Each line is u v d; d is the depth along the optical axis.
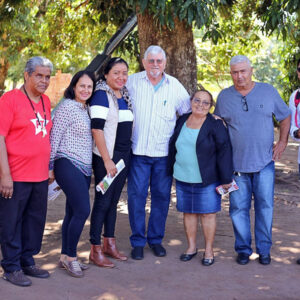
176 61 7.00
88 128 4.43
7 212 4.14
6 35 14.41
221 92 4.88
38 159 4.14
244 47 13.00
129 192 5.07
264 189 4.77
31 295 4.00
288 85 12.88
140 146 4.95
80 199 4.35
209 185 4.80
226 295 4.12
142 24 7.06
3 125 3.99
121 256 4.93
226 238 5.70
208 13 5.86
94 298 4.00
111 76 4.61
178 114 5.14
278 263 4.89
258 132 4.69
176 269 4.72
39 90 4.09
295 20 8.98
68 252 4.48
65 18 12.87
